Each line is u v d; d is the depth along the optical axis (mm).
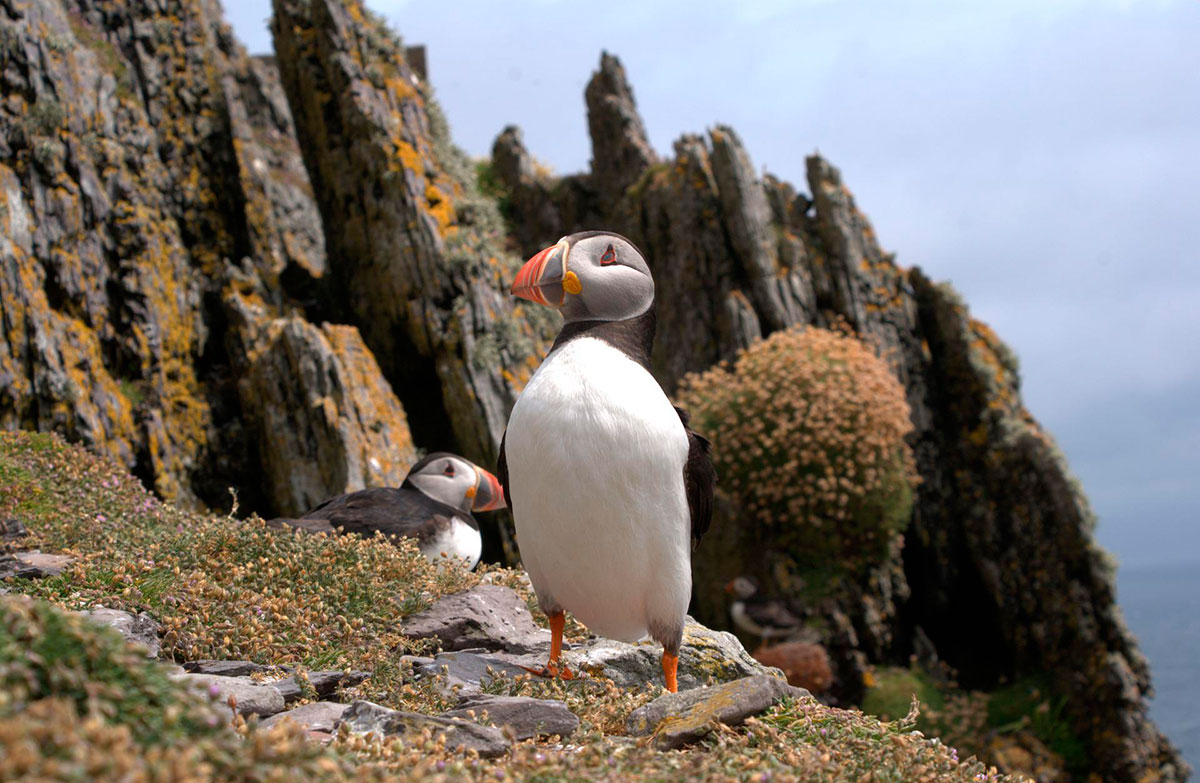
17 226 12852
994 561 17375
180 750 2068
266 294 15305
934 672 16516
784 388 15422
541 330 15516
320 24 15445
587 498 4266
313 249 16969
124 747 1891
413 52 22188
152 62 15695
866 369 16000
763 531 15469
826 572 15312
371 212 15070
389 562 5836
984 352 19016
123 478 7617
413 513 7148
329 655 4668
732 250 18625
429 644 5234
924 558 17656
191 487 13672
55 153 13336
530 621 5770
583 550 4355
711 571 15219
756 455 15414
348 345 13922
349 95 15203
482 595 5738
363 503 7172
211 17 17859
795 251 18562
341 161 15367
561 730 3734
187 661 4469
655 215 19594
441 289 14609
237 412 14289
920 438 18125
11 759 1714
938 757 3553
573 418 4293
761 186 19062
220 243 15461
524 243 22859
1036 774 15000
